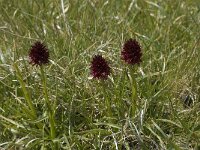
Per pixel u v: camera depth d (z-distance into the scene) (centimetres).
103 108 47
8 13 64
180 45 57
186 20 63
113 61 52
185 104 49
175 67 52
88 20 61
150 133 45
